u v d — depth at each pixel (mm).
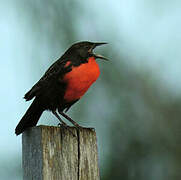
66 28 14773
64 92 10562
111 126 14016
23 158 8273
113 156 13836
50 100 10578
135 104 14469
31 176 8148
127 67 14781
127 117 14266
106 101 14219
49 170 8070
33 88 10484
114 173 13734
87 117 13805
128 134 14086
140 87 14625
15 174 12961
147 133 14242
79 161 8273
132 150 13977
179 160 14164
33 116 10680
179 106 14570
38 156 8117
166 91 14727
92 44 11070
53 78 10508
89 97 14031
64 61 10625
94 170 8328
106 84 14414
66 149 8234
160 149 14172
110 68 14617
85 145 8359
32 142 8203
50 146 8141
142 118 14359
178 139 14297
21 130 10570
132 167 13836
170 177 14016
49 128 8180
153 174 13961
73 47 10953
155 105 14547
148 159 14055
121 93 14438
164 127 14391
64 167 8172
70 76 10484
